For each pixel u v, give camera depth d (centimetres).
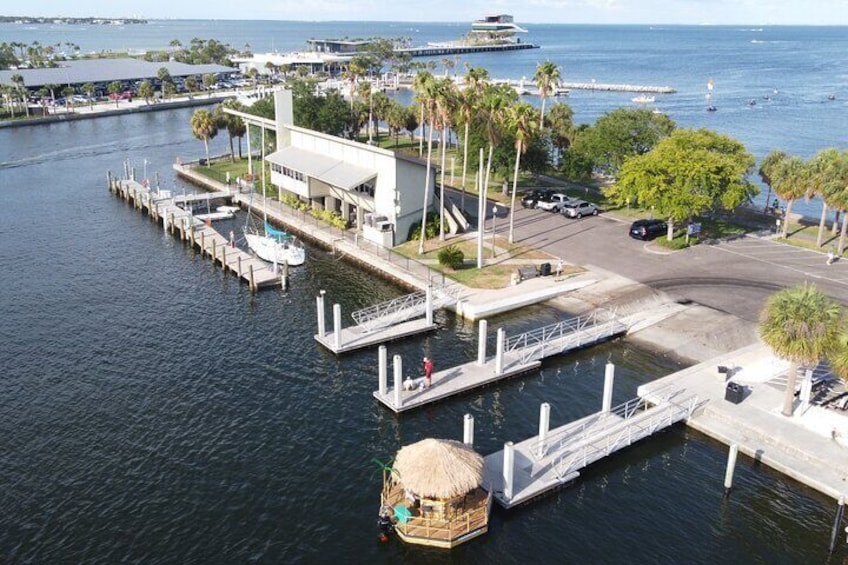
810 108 17250
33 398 3903
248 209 7806
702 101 18775
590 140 8000
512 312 4969
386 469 3003
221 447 3434
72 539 2809
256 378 4131
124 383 4075
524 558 2730
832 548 2755
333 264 6100
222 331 4788
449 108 5872
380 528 2869
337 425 3628
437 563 2705
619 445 3331
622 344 4462
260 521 2912
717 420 3522
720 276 5391
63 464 3300
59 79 16825
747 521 2923
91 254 6444
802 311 3241
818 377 3888
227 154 10825
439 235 6438
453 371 4088
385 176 6222
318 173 6631
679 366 4169
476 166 8050
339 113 10269
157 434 3547
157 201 7856
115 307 5219
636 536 2848
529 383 4050
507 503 2948
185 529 2864
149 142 12369
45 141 12375
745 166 6825
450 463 2802
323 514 2959
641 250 6025
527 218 7100
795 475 3111
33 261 6250
